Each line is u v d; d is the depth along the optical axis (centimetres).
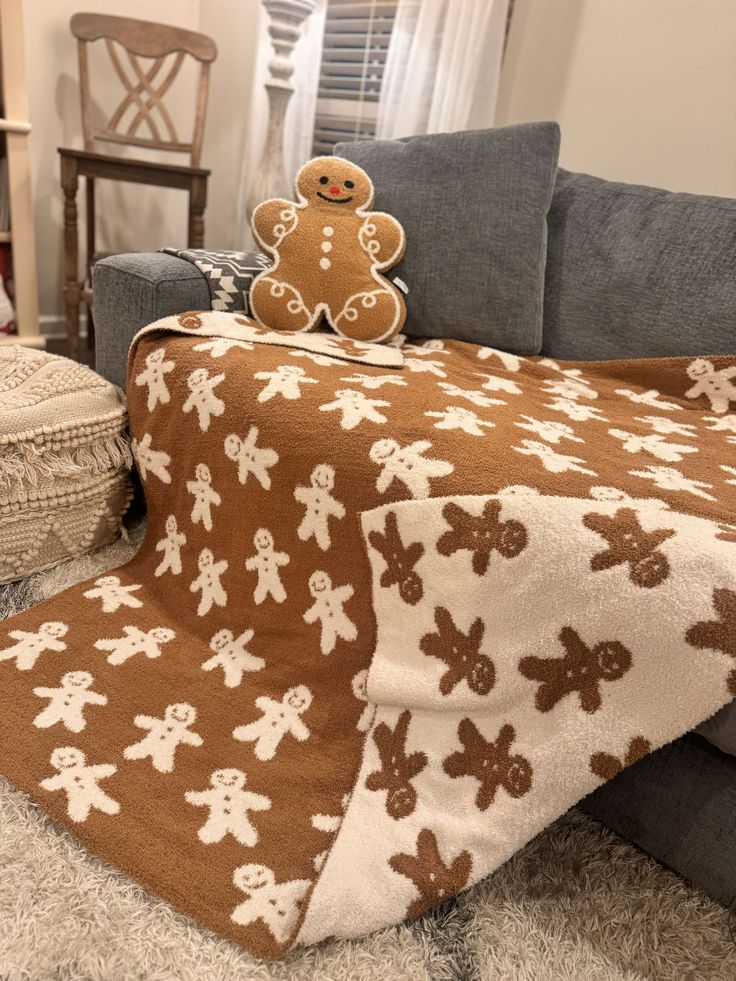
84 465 126
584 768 80
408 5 215
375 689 93
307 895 77
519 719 86
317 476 103
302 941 74
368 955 76
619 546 81
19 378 125
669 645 76
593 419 127
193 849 81
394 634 96
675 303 150
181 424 121
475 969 77
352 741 97
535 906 84
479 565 88
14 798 88
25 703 97
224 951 74
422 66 215
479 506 88
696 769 83
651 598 77
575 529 83
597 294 159
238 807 87
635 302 154
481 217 157
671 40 203
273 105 235
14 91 209
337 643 103
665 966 79
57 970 71
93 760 90
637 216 159
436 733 91
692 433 127
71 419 122
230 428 113
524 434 108
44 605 117
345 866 80
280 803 88
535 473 94
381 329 151
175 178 233
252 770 92
